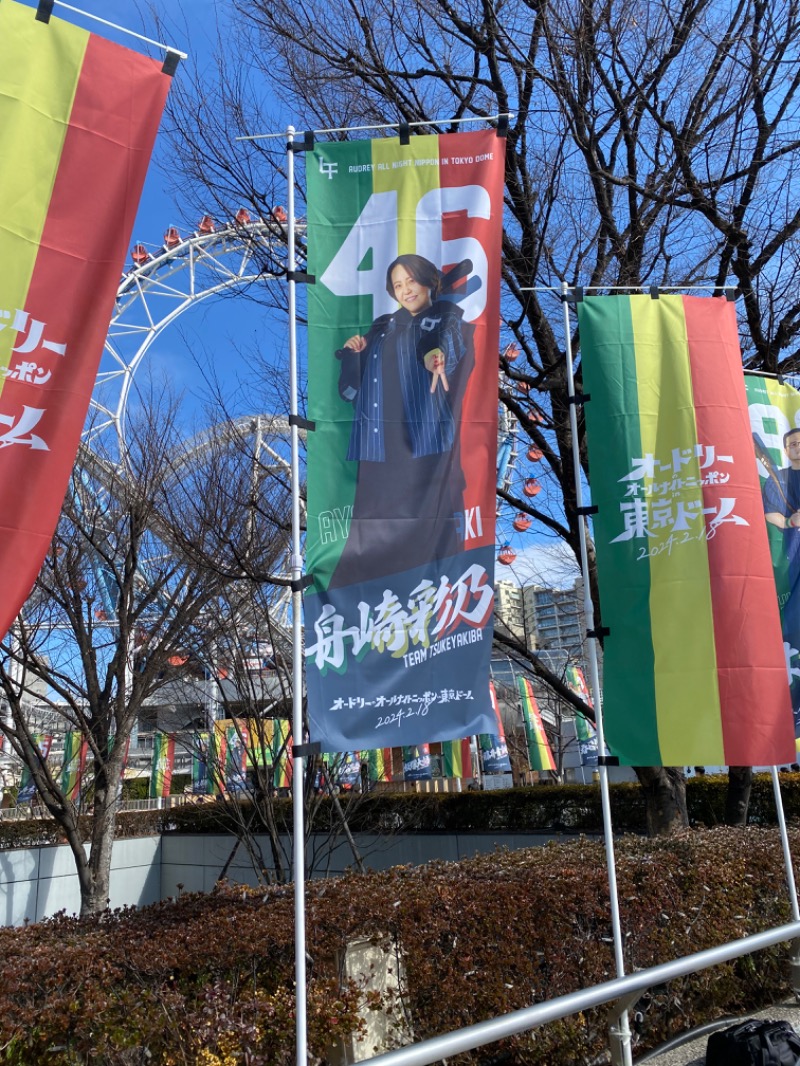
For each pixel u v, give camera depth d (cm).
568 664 1694
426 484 422
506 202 892
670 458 526
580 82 809
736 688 490
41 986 373
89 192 371
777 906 647
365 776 1200
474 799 1409
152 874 1733
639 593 506
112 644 1187
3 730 1166
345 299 437
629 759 484
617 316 548
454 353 438
